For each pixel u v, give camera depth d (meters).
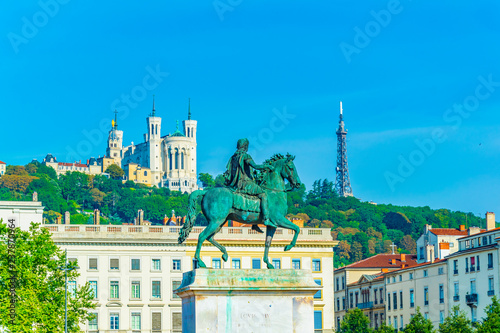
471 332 176.38
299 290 53.62
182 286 55.19
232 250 195.88
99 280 193.50
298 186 57.22
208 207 55.66
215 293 52.91
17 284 121.94
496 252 199.75
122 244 195.12
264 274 53.53
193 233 198.88
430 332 186.00
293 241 56.28
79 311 133.38
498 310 165.00
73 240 192.62
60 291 131.00
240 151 56.69
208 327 52.56
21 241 126.19
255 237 197.38
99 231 194.88
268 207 55.94
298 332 53.38
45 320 120.50
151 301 195.12
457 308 185.38
